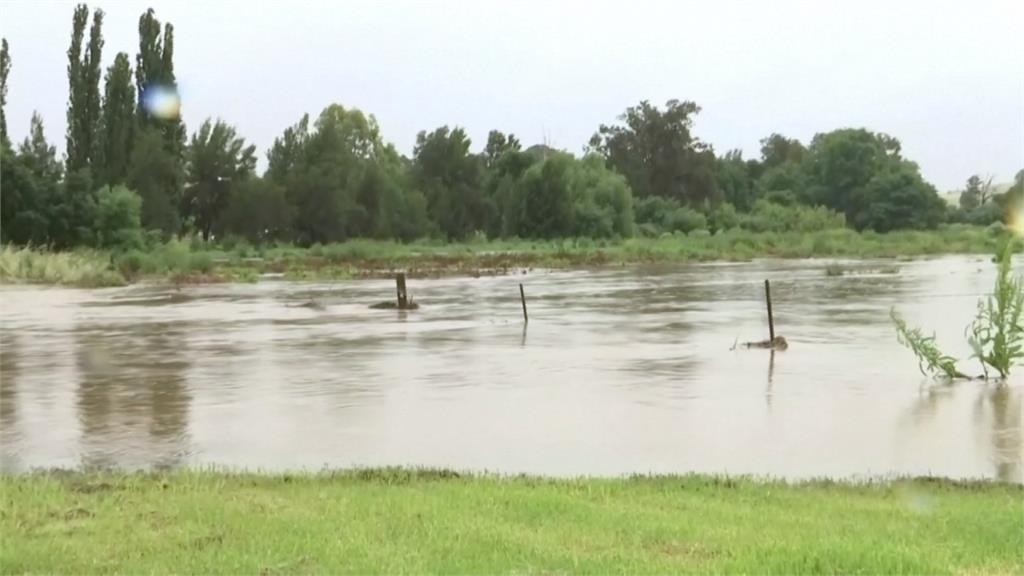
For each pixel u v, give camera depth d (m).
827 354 20.55
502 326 26.64
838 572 6.86
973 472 10.93
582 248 77.81
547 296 37.47
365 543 7.51
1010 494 9.59
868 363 19.25
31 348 22.56
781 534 7.79
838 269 53.53
